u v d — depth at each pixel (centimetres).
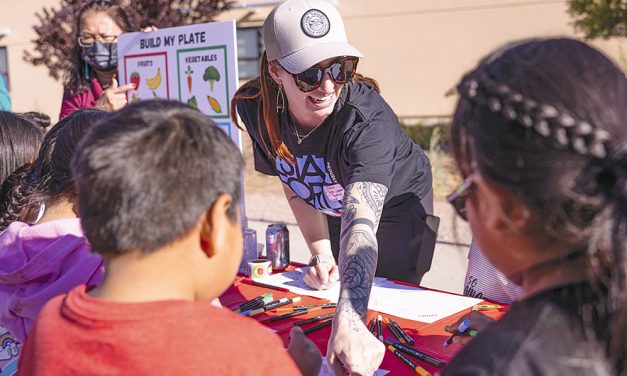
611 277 85
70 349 105
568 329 87
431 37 1020
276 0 1075
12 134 222
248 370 105
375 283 244
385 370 171
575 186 84
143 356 102
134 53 356
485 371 85
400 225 273
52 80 1225
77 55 424
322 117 232
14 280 169
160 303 105
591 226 85
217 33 308
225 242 114
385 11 1045
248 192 771
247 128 269
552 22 939
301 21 224
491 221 95
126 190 104
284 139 253
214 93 315
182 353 103
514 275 100
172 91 337
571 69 87
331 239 294
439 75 1023
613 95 86
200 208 107
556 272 92
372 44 1063
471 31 993
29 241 172
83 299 109
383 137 223
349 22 1075
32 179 195
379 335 188
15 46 1246
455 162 101
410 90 1046
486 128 90
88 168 107
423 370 167
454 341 182
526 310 90
